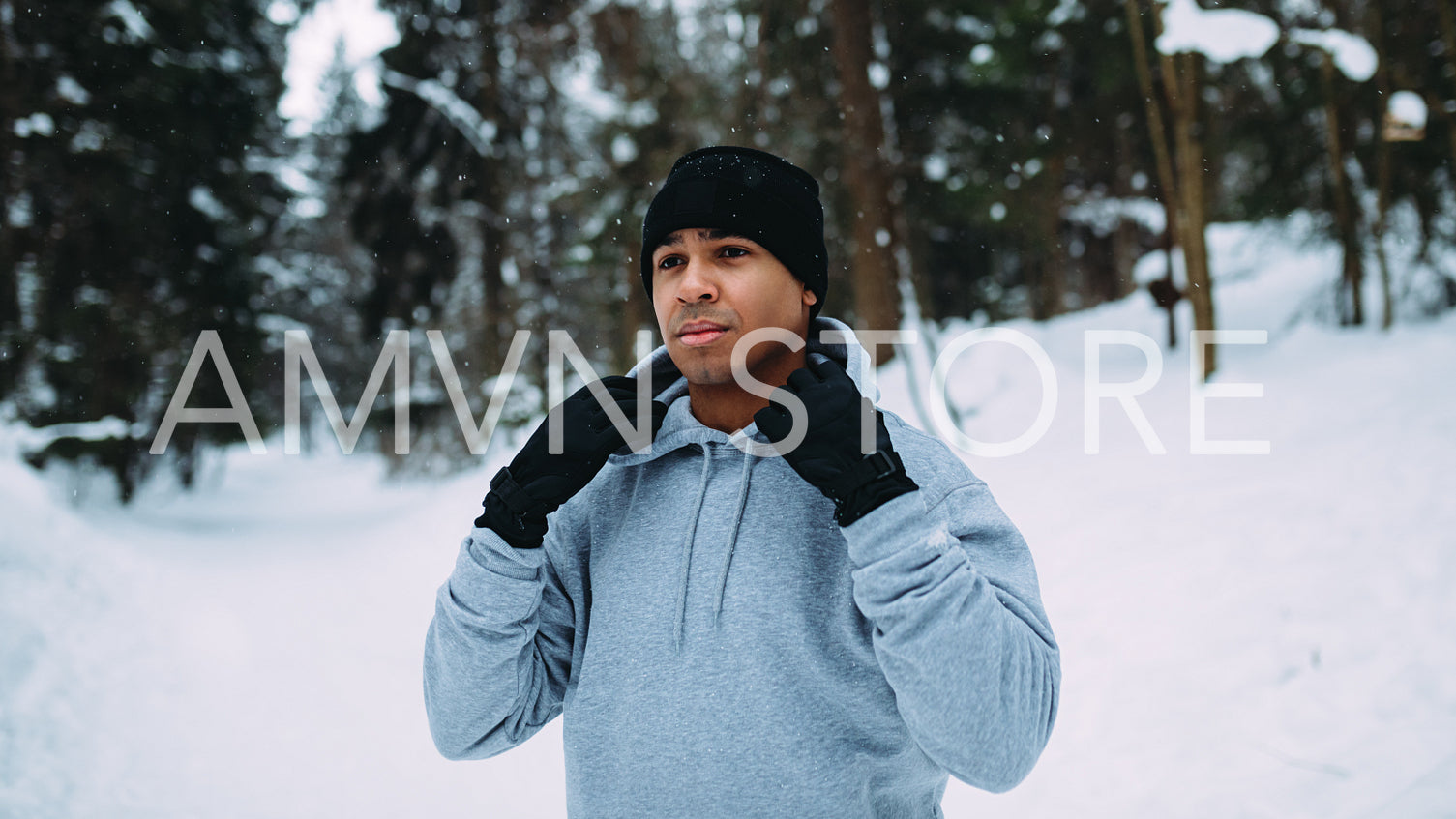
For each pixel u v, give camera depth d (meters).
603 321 14.42
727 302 0.99
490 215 13.77
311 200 19.11
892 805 0.99
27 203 10.66
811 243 1.04
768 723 0.91
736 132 10.67
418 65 13.31
